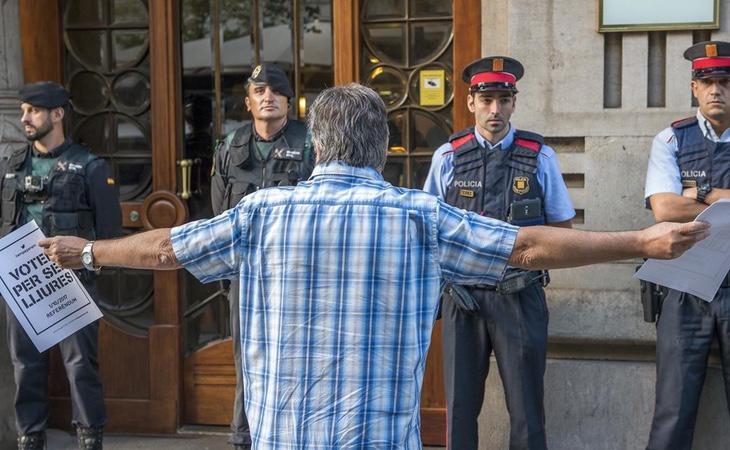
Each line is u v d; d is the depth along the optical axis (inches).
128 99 194.4
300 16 188.4
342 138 85.5
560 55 165.9
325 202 84.4
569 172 167.6
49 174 166.7
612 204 166.4
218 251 86.1
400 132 184.7
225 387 193.3
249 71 191.0
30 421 171.2
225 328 193.8
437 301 84.7
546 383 169.9
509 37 167.6
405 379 82.0
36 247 145.2
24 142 189.8
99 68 194.5
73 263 93.0
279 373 82.4
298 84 189.5
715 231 105.7
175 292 191.3
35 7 192.4
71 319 147.6
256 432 83.4
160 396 192.4
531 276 149.9
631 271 165.9
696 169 150.0
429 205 84.8
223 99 192.2
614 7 163.2
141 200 194.7
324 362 81.7
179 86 192.2
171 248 87.3
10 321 169.0
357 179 85.6
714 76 146.9
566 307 168.1
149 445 187.9
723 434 162.1
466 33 178.2
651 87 166.4
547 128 167.3
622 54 164.9
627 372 167.5
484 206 151.7
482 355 153.4
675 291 152.9
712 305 150.3
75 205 167.2
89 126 195.9
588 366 168.4
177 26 191.2
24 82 193.3
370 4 184.1
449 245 84.5
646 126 164.6
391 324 82.0
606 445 169.0
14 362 170.2
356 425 80.8
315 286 82.6
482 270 85.0
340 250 82.8
